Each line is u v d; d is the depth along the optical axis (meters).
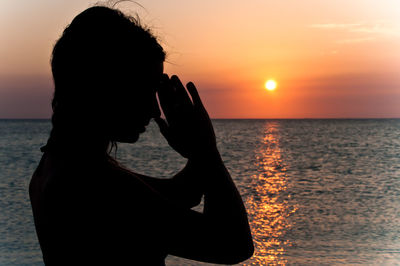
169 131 0.99
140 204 0.85
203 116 1.00
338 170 21.22
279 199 13.63
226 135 60.56
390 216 11.03
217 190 0.93
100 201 0.84
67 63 0.89
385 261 7.16
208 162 0.96
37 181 0.98
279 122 153.38
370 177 18.58
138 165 22.62
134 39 0.89
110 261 0.84
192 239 0.87
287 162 24.98
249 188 15.85
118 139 0.92
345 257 7.41
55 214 0.86
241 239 0.90
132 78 0.89
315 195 14.36
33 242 8.16
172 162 23.72
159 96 0.99
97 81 0.88
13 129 82.88
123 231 0.84
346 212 11.54
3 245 7.94
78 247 0.85
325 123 136.00
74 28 0.90
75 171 0.86
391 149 33.06
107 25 0.88
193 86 1.01
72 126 0.88
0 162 24.16
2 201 12.27
